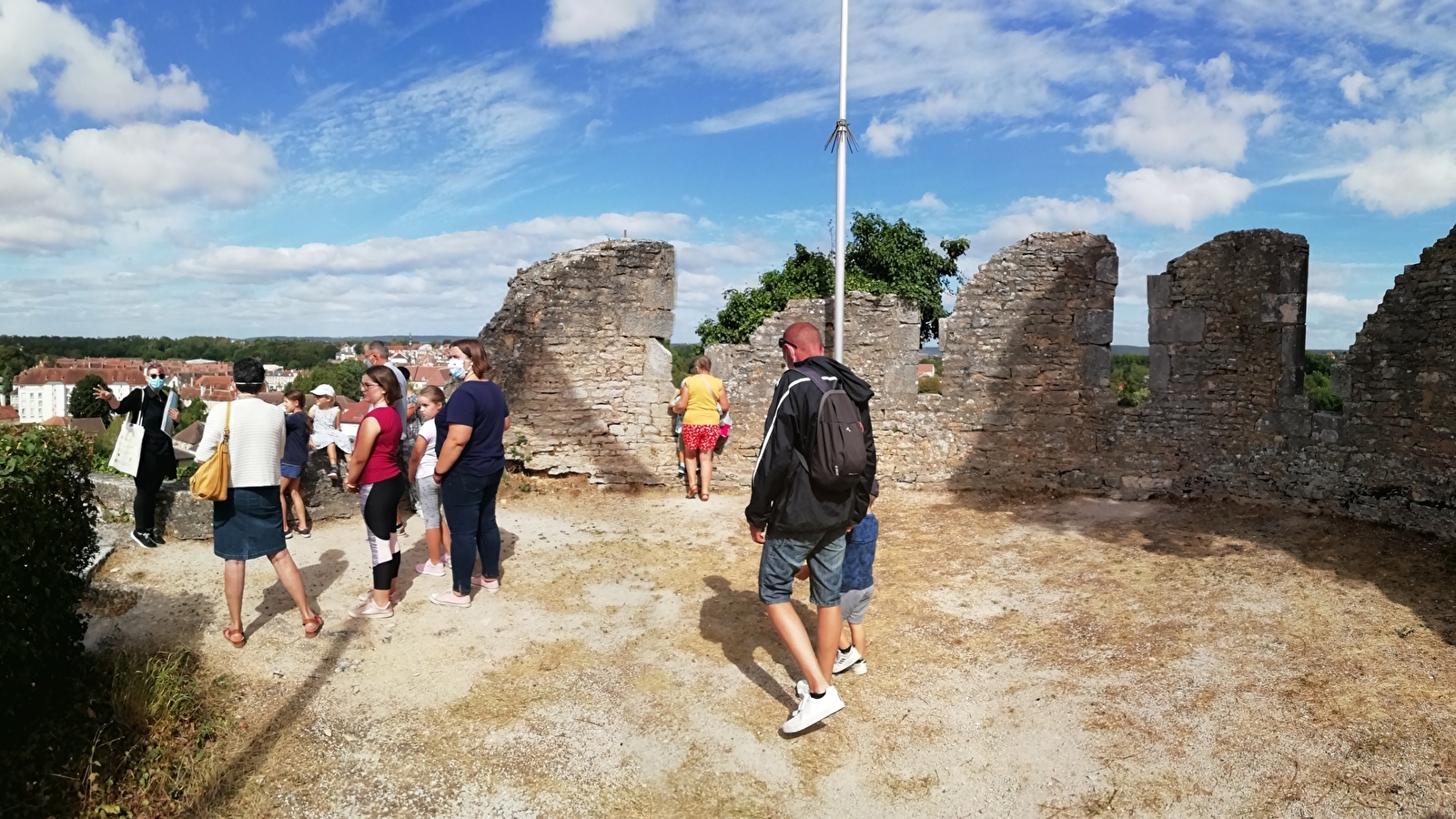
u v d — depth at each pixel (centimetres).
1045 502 856
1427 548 635
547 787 362
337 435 756
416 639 502
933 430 934
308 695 428
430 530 600
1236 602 551
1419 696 412
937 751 391
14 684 373
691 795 359
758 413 959
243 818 335
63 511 417
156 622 509
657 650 496
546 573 634
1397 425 697
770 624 535
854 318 943
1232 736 390
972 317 916
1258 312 793
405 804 348
